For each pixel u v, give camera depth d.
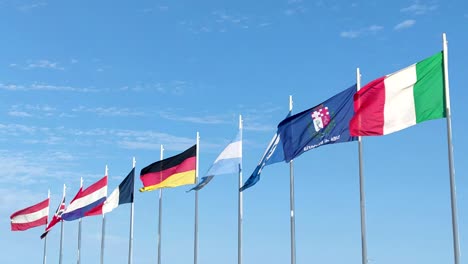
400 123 27.19
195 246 41.97
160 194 46.06
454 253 24.34
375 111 27.89
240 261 38.50
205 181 40.72
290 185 34.66
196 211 42.25
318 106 31.75
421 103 26.70
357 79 30.34
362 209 28.94
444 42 26.39
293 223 34.47
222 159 39.88
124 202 49.94
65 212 53.81
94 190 52.59
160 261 45.28
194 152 43.44
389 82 27.73
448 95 25.84
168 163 44.25
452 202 24.73
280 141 34.00
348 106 30.59
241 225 38.75
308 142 31.97
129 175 49.91
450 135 25.48
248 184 35.75
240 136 39.91
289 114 34.81
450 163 25.23
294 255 34.22
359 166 29.22
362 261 28.47
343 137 30.48
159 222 46.00
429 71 26.69
